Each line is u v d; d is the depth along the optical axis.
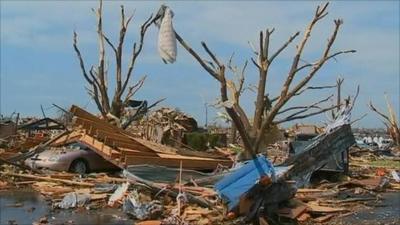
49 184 17.41
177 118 39.06
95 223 11.73
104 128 22.09
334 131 19.55
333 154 19.22
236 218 12.12
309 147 19.03
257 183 12.02
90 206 13.72
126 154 19.27
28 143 24.02
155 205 12.80
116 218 12.33
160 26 15.70
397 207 15.09
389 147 47.00
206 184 16.16
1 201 14.45
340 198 16.28
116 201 13.75
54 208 13.44
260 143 23.23
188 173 17.72
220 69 22.34
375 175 23.55
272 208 12.48
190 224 11.84
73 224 11.56
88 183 17.02
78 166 20.72
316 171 19.48
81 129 22.00
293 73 23.25
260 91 23.95
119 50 33.50
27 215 12.51
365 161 34.91
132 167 17.33
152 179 17.23
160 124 34.75
